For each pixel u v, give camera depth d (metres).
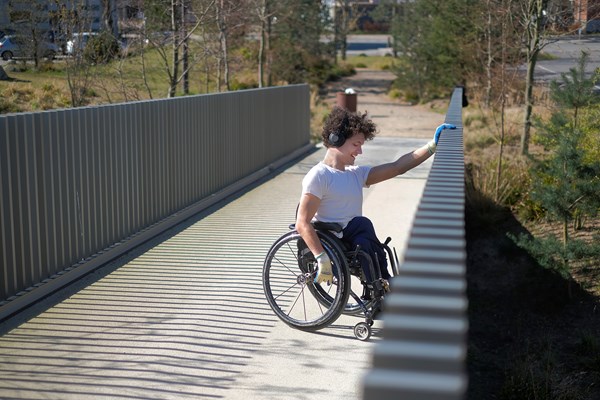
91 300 6.00
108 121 7.47
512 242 12.41
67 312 5.69
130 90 17.83
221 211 10.02
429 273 1.78
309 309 5.74
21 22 25.03
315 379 4.47
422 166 14.23
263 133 13.32
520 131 17.91
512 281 11.70
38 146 6.18
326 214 5.05
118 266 7.09
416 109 30.78
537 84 21.45
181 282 6.51
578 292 11.02
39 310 5.74
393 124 24.31
